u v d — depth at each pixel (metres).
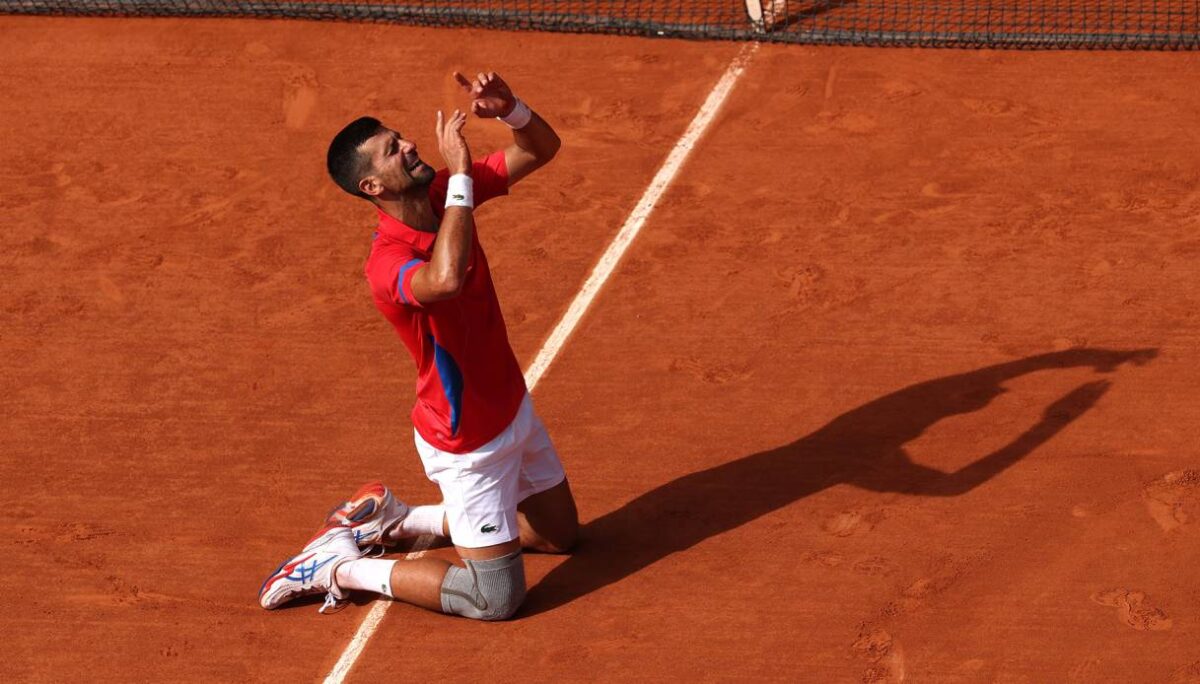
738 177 34.06
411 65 39.91
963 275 29.77
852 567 22.75
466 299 19.91
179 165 36.12
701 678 21.02
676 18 41.47
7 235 33.62
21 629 22.73
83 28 42.25
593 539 23.88
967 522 23.42
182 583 23.48
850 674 20.88
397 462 25.89
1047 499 23.72
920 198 32.59
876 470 24.70
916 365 27.23
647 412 26.67
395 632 22.30
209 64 40.38
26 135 37.69
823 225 31.92
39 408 27.95
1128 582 21.98
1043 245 30.52
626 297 30.11
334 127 37.38
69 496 25.58
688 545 23.55
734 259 31.02
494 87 20.16
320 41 41.16
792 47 39.25
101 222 34.03
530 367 28.19
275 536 24.33
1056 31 39.12
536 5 42.88
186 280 31.73
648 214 32.91
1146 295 28.61
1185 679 20.25
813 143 35.12
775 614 22.03
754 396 26.83
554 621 22.27
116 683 21.67
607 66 39.25
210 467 26.09
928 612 21.80
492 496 21.19
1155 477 23.95
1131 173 32.78
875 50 38.91
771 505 24.19
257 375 28.53
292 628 22.55
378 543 23.81
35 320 30.64
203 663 21.95
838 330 28.44
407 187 19.59
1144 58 37.53
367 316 30.16
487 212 33.47
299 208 34.19
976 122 35.38
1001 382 26.52
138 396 28.16
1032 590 22.00
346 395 27.77
